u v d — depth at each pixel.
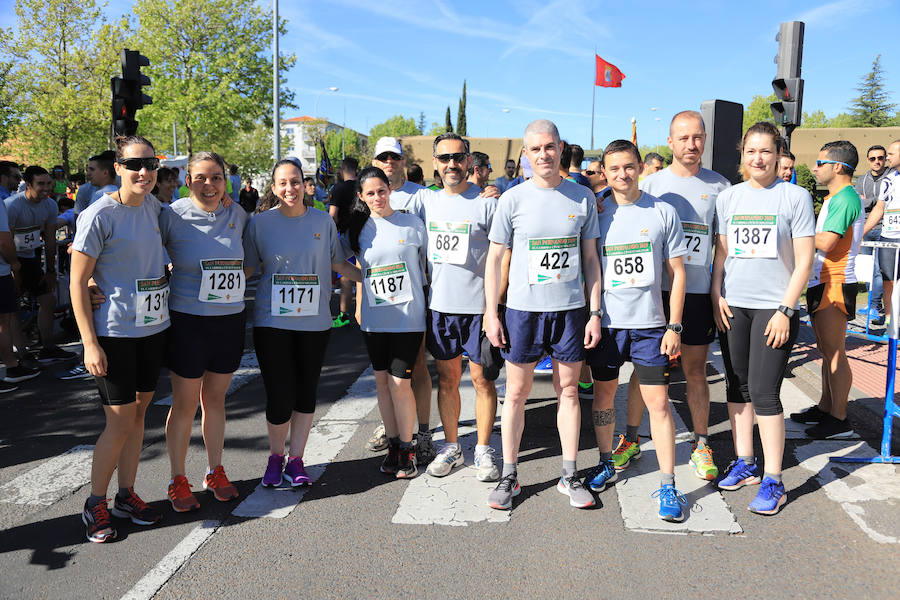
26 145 30.69
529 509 3.42
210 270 3.35
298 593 2.66
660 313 3.37
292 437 3.77
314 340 3.70
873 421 4.66
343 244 3.90
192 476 3.88
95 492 3.15
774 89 7.31
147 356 3.19
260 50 29.11
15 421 4.86
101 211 2.98
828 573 2.78
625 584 2.71
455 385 3.92
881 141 21.62
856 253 5.94
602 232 3.46
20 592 2.68
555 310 3.37
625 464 3.94
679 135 3.65
